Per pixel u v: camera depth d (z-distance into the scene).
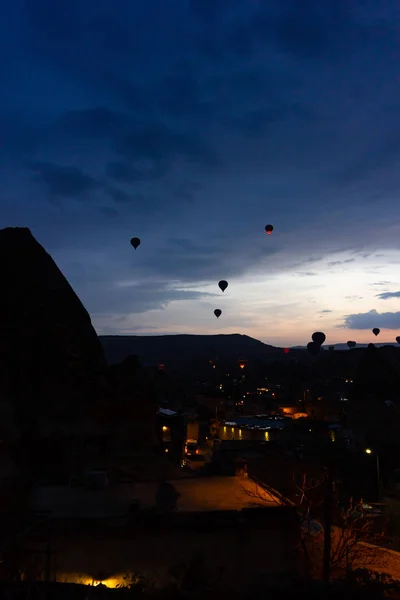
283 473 24.78
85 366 24.12
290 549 11.30
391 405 44.72
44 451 18.97
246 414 65.19
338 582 8.34
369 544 12.92
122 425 21.39
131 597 7.91
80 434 20.64
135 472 17.58
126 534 10.98
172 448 37.59
